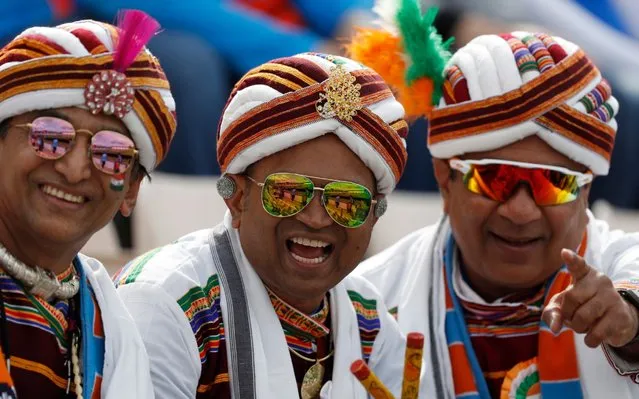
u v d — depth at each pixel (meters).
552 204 10.90
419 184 16.86
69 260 8.77
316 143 9.39
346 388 9.98
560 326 9.98
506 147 10.95
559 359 10.91
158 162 9.04
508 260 11.05
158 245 14.94
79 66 8.40
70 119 8.41
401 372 10.59
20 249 8.58
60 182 8.41
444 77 11.22
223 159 9.73
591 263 11.38
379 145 9.42
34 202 8.42
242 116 9.47
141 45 8.56
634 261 11.23
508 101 10.84
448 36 17.31
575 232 11.16
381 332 10.53
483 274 11.25
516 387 11.13
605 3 21.56
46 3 15.62
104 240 14.98
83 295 8.94
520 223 10.88
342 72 9.36
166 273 9.69
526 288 11.34
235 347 9.65
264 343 9.72
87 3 15.69
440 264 11.65
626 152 17.00
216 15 16.03
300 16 17.86
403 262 11.92
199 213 15.03
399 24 11.16
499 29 17.25
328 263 9.62
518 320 11.33
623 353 10.64
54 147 8.34
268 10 17.67
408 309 11.48
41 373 8.54
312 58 9.52
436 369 11.20
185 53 15.40
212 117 15.45
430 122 11.37
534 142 10.95
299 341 10.01
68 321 8.84
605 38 18.12
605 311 9.94
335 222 9.45
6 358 8.37
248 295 9.80
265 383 9.58
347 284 10.53
